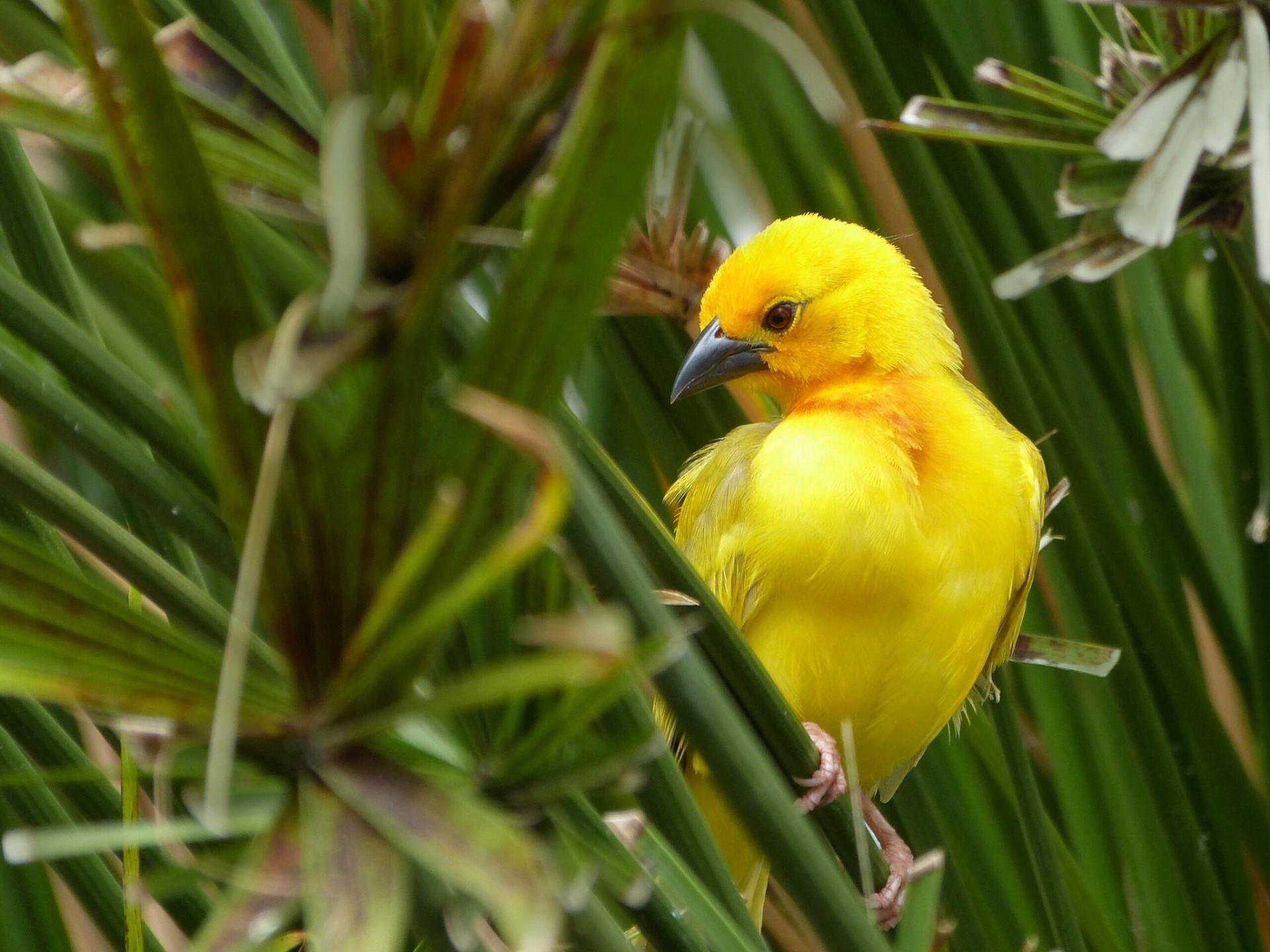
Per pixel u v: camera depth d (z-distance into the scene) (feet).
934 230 9.89
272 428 6.23
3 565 6.65
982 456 9.96
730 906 9.65
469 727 8.70
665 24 6.30
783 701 9.72
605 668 6.56
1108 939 9.90
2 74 7.45
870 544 9.93
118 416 8.82
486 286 9.84
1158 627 9.91
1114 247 9.80
